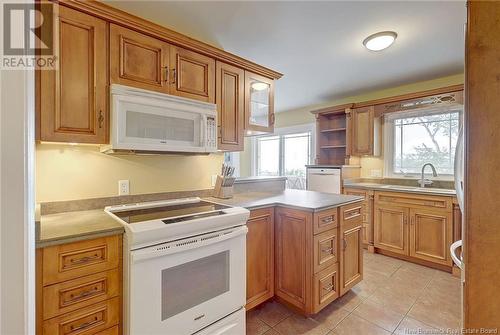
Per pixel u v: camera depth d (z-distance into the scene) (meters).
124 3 1.81
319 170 3.96
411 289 2.34
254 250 1.89
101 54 1.48
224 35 2.29
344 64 2.93
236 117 2.20
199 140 1.84
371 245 3.31
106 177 1.78
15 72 0.49
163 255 1.28
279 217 2.03
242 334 1.64
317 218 1.84
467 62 0.55
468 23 0.54
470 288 0.54
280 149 5.66
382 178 3.79
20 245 0.50
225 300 1.55
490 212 0.52
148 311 1.25
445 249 2.69
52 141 1.34
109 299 1.22
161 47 1.73
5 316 0.48
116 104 1.47
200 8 1.89
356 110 3.87
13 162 0.49
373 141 3.69
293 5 1.86
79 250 1.14
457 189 0.86
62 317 1.10
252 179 2.68
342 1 1.81
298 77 3.37
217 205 1.84
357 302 2.12
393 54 2.69
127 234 1.23
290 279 1.95
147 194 1.98
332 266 1.98
